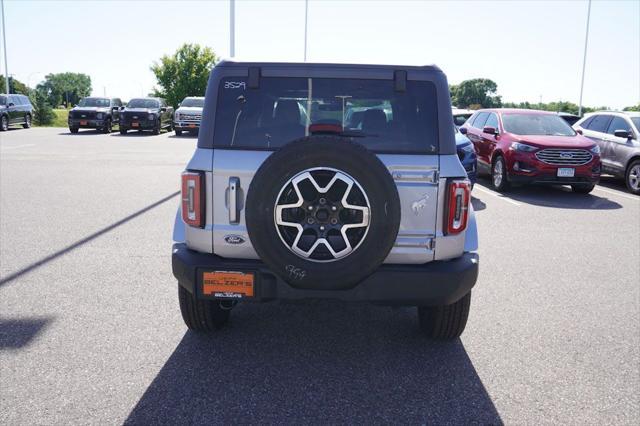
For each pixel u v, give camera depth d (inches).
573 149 464.4
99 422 124.8
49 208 371.6
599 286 232.8
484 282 235.3
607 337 180.1
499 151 491.5
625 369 157.5
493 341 175.3
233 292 143.4
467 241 154.2
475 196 466.9
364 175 128.3
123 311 192.5
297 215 132.3
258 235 131.3
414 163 143.4
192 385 142.6
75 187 462.0
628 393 143.9
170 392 138.8
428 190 144.0
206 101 148.6
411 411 132.6
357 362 158.6
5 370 148.6
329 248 130.8
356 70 149.0
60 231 307.0
